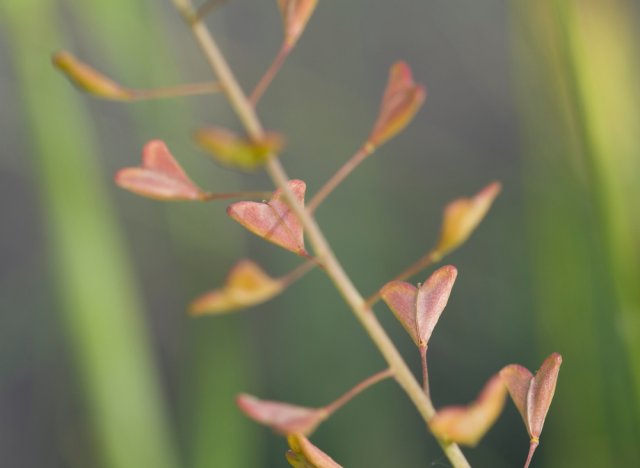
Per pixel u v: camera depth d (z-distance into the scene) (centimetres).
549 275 36
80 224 33
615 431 35
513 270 55
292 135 58
